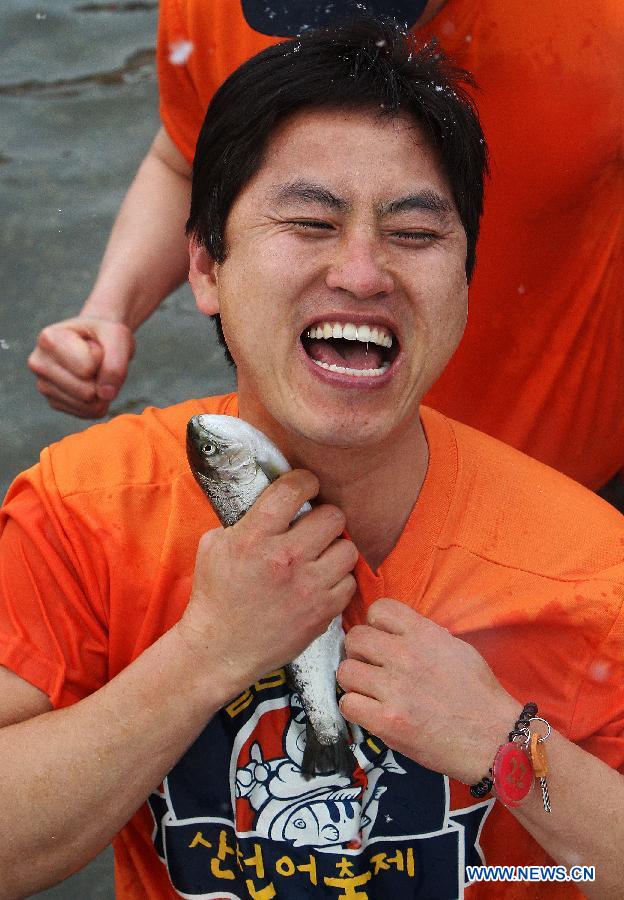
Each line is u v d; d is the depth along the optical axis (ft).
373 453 7.19
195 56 11.15
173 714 7.07
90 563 7.57
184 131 11.97
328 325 6.88
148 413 8.36
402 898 7.68
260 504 7.05
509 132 10.41
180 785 7.66
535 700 7.64
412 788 7.52
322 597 7.10
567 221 10.77
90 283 17.25
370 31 7.01
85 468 7.85
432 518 7.64
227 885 7.74
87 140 19.51
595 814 7.11
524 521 7.76
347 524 7.56
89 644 7.61
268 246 6.77
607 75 10.17
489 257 10.91
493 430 11.49
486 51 10.12
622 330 11.24
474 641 7.58
